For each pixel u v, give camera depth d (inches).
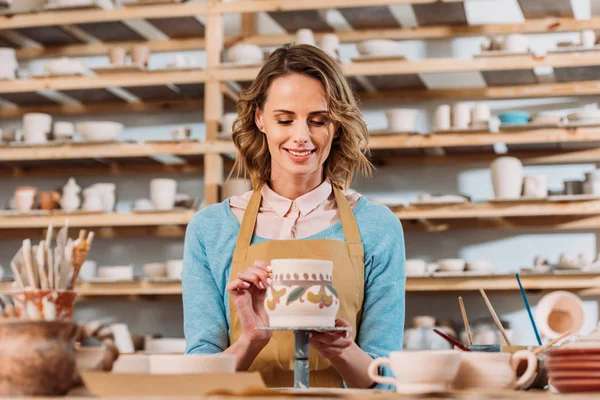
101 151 176.2
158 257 186.7
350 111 78.6
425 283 161.5
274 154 78.3
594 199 157.8
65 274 46.1
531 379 51.2
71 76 180.1
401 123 164.7
